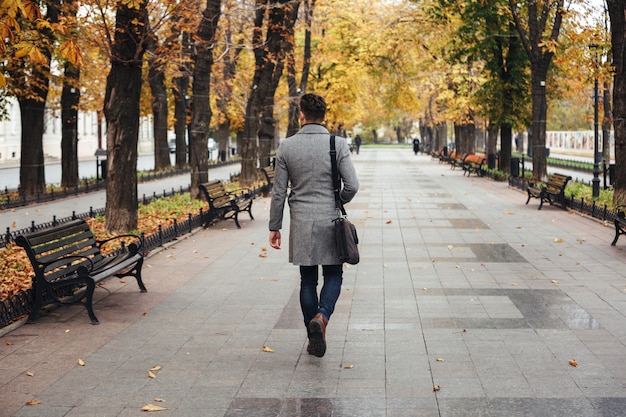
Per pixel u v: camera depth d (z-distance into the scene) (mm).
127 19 15109
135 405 5727
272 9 29047
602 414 5445
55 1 22234
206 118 22844
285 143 6789
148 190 30953
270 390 6027
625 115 19625
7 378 6387
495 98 34875
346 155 6711
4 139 56406
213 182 18141
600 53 22797
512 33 33094
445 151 59969
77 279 8320
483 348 7160
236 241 14953
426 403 5691
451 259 12578
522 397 5805
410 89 49344
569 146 80812
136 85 15656
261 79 30188
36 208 23281
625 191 19719
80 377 6402
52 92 30422
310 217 6652
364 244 14406
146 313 8727
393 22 40969
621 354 6930
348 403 5711
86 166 57156
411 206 22312
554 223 17906
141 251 10688
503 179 34531
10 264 12016
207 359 6887
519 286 10203
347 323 8180
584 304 9047
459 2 32344
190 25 22547
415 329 7898
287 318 8461
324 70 48156
